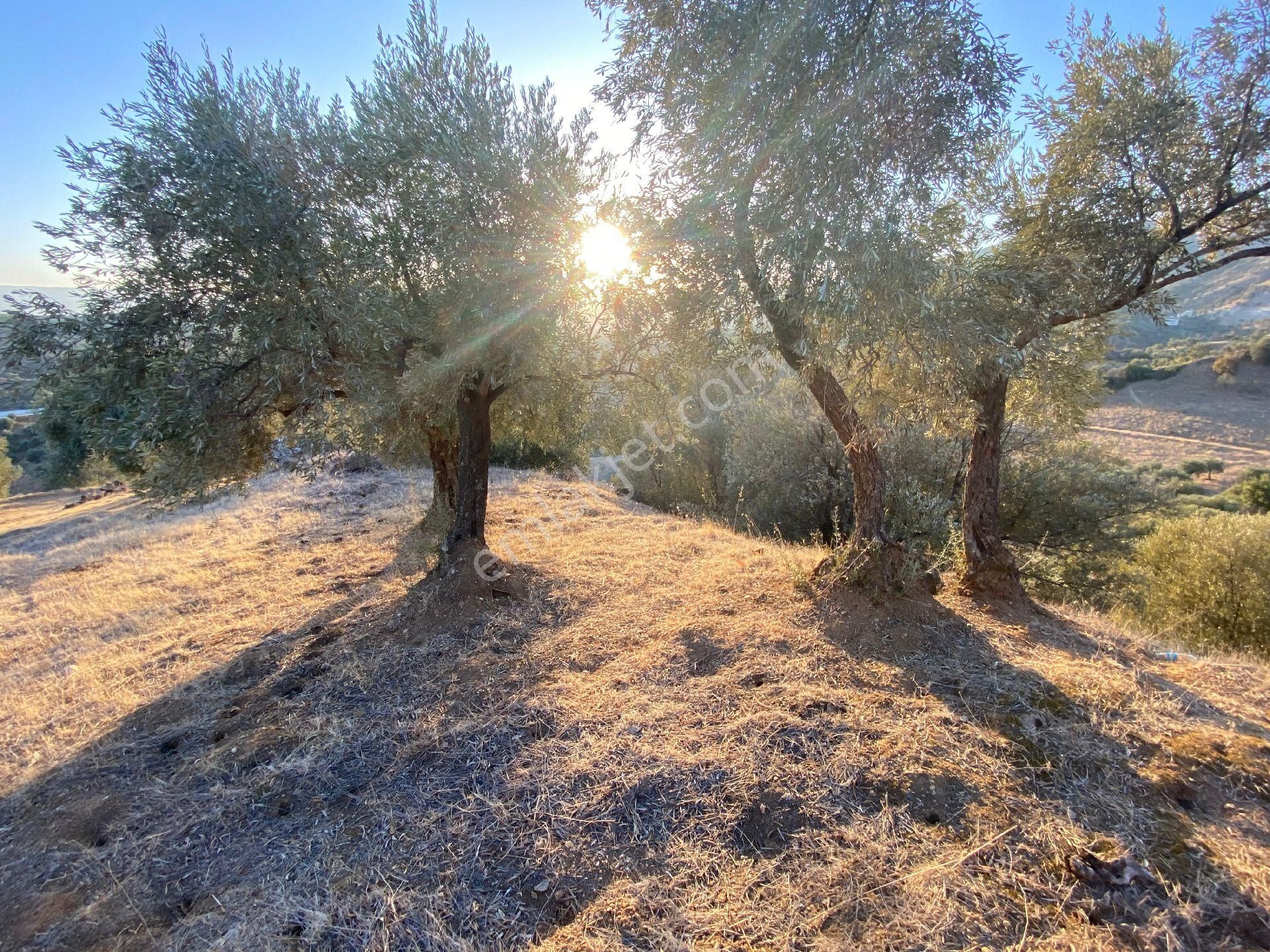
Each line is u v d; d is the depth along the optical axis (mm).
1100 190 3592
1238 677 3422
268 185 3559
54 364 3707
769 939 1851
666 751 2818
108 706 3824
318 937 1973
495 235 3965
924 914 1872
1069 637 3883
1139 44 3484
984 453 4340
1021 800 2344
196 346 3699
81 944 2041
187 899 2221
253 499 10109
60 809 2832
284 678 3926
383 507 9188
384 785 2779
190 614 5391
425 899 2102
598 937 1898
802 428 10641
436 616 4562
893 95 2910
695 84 3510
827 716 2996
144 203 3461
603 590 5160
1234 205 3377
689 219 3256
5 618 5852
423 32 4195
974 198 3947
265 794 2785
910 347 3000
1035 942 1757
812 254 2861
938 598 4438
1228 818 2230
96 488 18422
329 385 4352
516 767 2809
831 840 2225
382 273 4215
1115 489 10938
